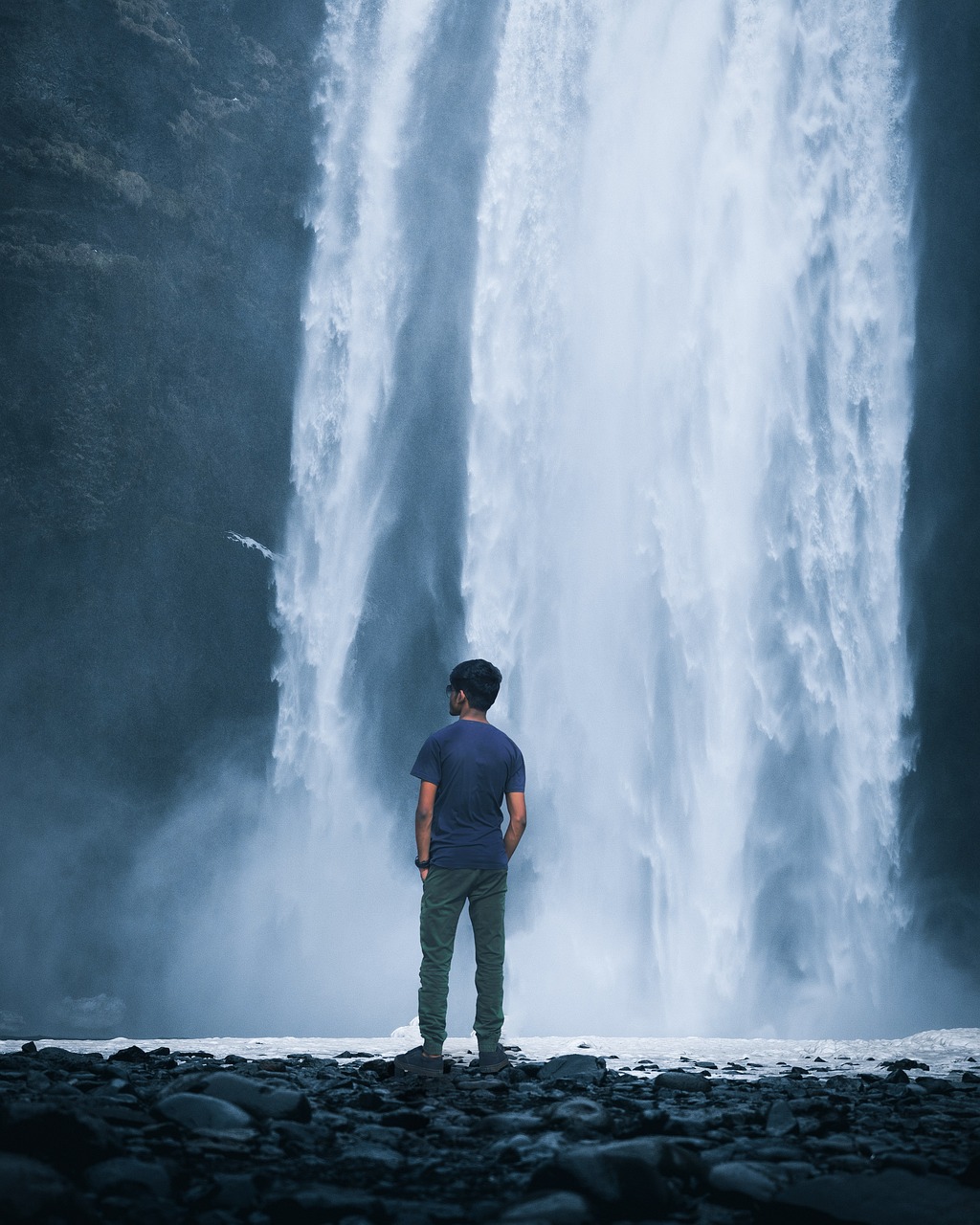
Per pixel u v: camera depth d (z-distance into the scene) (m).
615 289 25.55
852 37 25.09
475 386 25.62
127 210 22.44
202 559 23.23
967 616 24.36
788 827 23.69
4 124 21.39
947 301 24.62
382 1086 3.94
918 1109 3.55
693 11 25.86
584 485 25.19
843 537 24.36
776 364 24.83
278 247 24.67
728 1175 2.30
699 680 24.34
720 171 25.41
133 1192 2.14
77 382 21.48
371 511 25.19
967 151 24.56
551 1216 2.00
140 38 22.55
